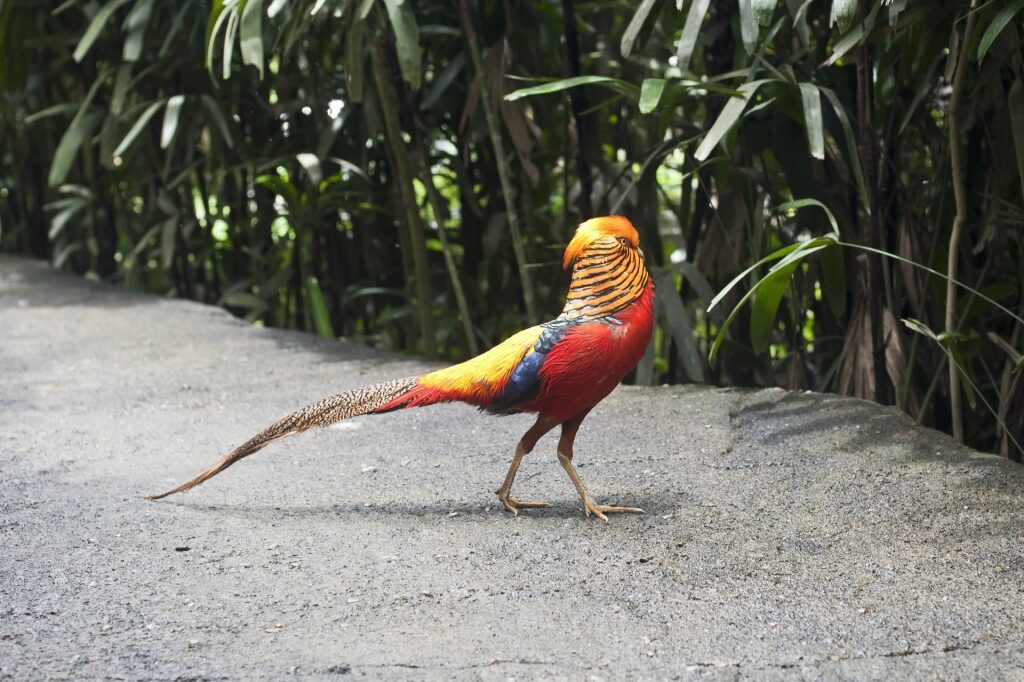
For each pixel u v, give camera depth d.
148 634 2.99
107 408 5.73
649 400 5.43
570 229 7.58
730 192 5.88
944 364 5.21
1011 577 3.29
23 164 11.67
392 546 3.64
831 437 4.66
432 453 4.77
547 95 7.38
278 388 6.09
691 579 3.34
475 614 3.11
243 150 7.98
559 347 3.70
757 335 4.64
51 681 2.72
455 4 6.85
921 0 4.67
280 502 4.14
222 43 7.57
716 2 5.91
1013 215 4.88
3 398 5.97
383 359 6.80
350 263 8.82
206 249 9.39
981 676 2.72
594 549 3.59
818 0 5.62
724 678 2.72
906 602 3.14
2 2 8.73
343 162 7.57
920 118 5.56
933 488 4.06
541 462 4.62
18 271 10.63
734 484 4.23
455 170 7.72
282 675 2.74
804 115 4.82
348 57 5.94
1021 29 4.62
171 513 3.99
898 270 5.70
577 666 2.79
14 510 4.04
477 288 8.06
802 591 3.23
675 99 5.25
